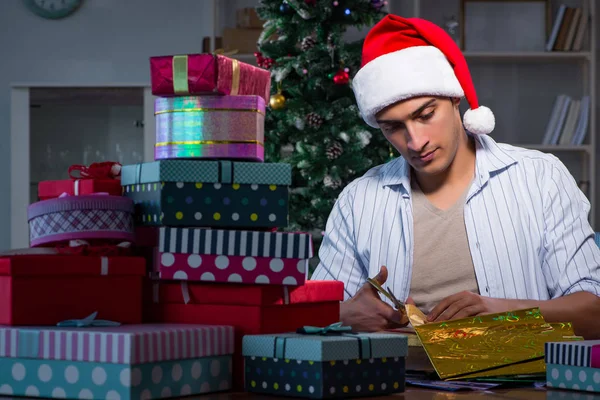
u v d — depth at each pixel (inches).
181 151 49.5
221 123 49.2
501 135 201.0
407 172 80.7
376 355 43.1
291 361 42.1
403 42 71.1
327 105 157.6
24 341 41.7
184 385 42.2
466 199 77.8
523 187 77.4
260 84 53.9
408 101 69.3
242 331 45.9
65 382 40.8
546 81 200.7
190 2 211.6
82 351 40.4
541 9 197.3
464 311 63.4
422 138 69.9
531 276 75.7
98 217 48.4
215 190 46.8
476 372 48.9
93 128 208.7
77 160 208.4
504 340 51.4
